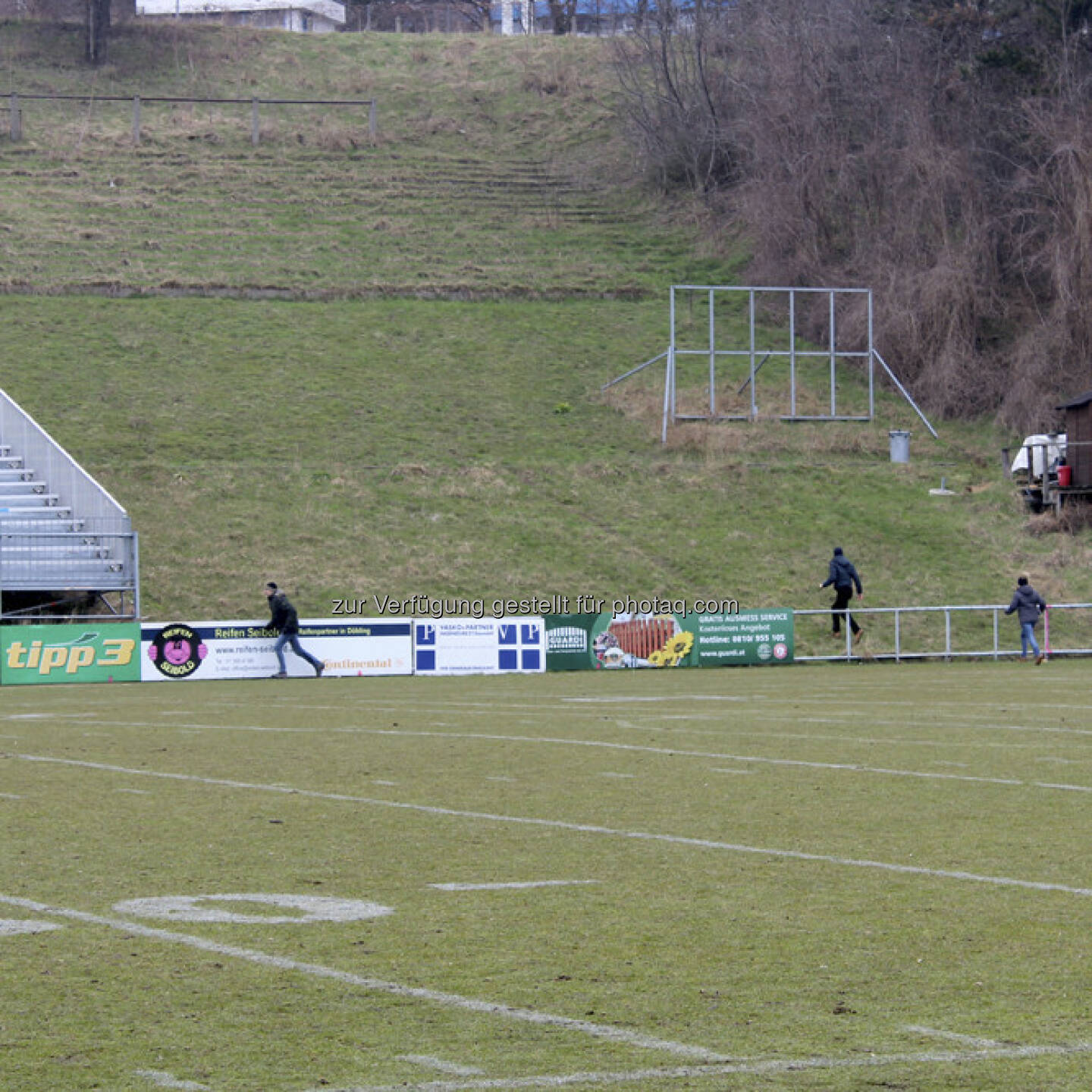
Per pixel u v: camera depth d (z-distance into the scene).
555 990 25.33
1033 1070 21.12
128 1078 20.95
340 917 30.50
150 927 29.66
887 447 164.62
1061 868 35.09
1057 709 74.69
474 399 174.50
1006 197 199.00
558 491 148.25
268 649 103.00
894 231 198.50
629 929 29.47
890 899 31.94
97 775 52.09
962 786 48.22
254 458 152.75
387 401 171.75
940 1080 20.70
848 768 52.88
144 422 159.25
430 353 187.25
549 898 32.19
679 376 185.12
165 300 197.38
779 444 163.00
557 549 135.88
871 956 27.44
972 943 28.31
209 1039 22.73
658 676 102.69
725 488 151.00
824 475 155.50
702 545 138.38
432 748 60.12
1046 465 148.62
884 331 186.25
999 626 123.50
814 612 113.56
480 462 154.75
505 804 45.19
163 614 118.94
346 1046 22.33
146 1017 23.86
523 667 107.31
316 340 188.12
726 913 30.77
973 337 183.38
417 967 26.77
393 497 144.50
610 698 84.38
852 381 187.38
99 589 116.19
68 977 26.17
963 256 187.00
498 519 140.88
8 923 30.03
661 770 52.69
